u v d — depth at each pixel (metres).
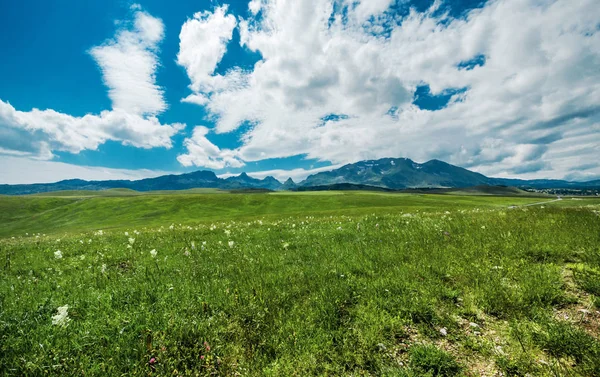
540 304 5.64
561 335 4.56
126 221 96.12
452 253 8.48
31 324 5.28
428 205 98.88
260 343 4.86
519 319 5.30
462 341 4.89
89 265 9.41
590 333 4.72
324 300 6.09
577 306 5.56
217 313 5.75
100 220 102.00
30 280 7.90
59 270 8.89
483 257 8.01
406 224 13.39
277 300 6.16
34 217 113.94
